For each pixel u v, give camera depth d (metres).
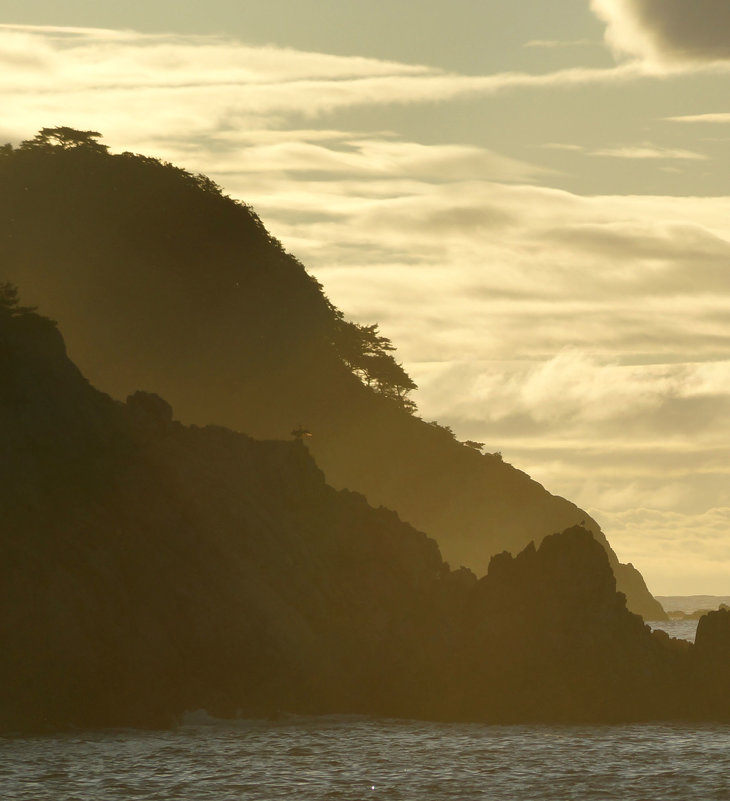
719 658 137.12
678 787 91.88
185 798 85.06
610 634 136.50
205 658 127.88
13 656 117.25
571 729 123.50
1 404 138.88
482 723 127.88
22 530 126.94
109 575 128.00
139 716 119.56
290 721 125.50
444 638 137.12
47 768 95.19
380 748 108.38
